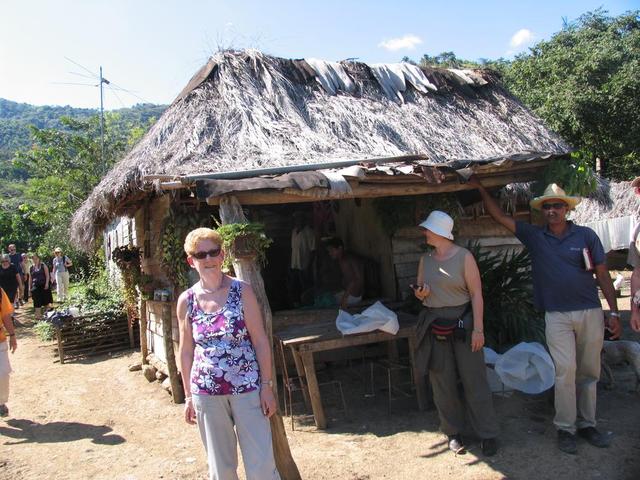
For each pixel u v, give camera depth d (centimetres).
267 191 436
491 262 700
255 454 304
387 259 787
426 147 687
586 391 436
